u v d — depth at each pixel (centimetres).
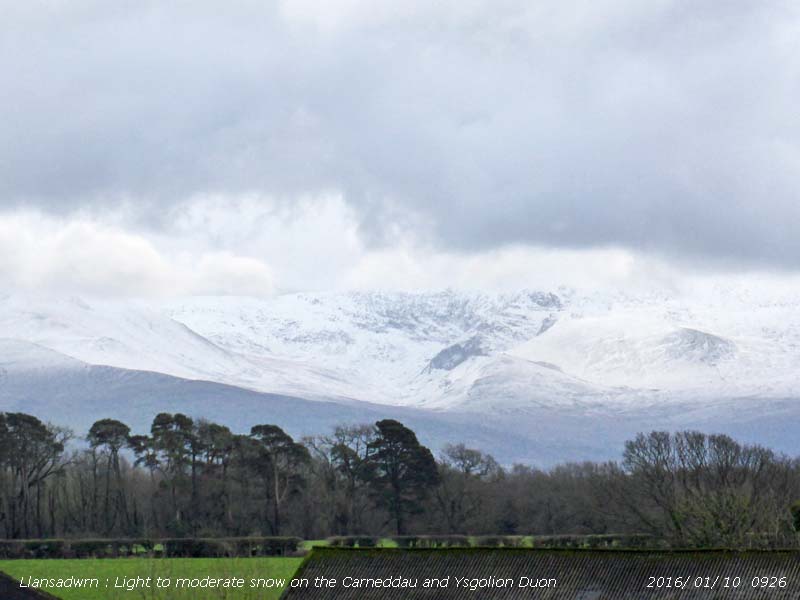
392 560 19212
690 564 17275
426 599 18325
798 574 16562
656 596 17025
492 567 18500
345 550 19638
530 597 17750
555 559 18212
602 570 17725
